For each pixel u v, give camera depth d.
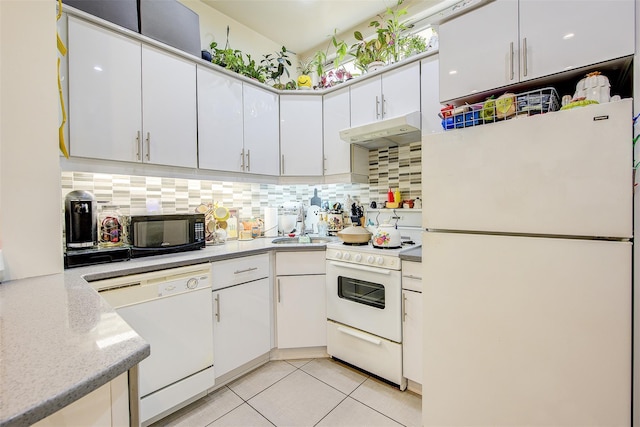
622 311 0.97
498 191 1.18
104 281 1.32
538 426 1.12
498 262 1.19
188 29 1.95
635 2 1.04
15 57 1.04
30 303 0.79
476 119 1.29
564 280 1.06
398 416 1.56
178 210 2.19
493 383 1.21
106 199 1.86
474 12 1.37
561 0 1.17
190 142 1.93
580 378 1.04
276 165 2.45
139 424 0.64
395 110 2.06
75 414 0.52
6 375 0.45
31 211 1.07
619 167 0.95
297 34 2.85
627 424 0.97
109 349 0.54
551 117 1.06
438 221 1.34
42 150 1.09
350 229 2.10
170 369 1.53
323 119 2.49
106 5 1.59
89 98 1.53
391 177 2.48
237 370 1.92
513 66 1.27
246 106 2.25
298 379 1.91
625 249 0.96
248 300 1.93
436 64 1.89
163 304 1.51
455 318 1.30
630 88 1.13
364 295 1.96
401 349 1.75
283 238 2.54
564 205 1.04
